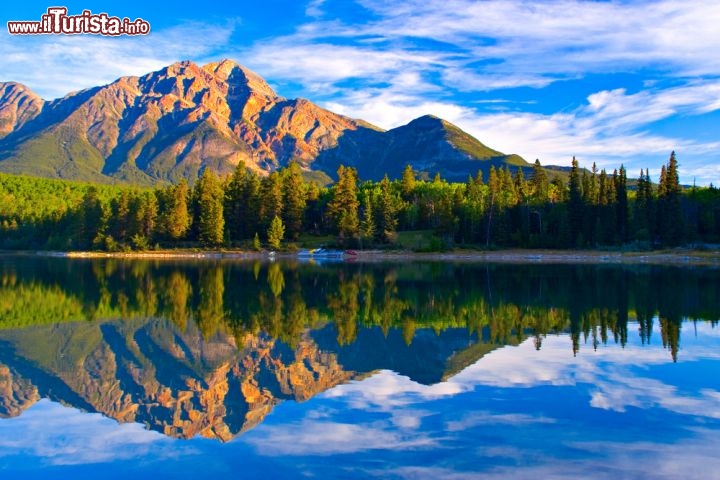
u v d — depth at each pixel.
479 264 91.50
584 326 30.39
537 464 12.34
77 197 180.50
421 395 17.48
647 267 81.31
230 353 24.23
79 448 13.62
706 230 117.38
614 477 11.77
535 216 125.94
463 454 12.89
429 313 35.97
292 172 135.62
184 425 15.18
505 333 28.47
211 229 120.75
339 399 17.25
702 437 13.86
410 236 123.69
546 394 17.39
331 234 131.62
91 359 23.19
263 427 14.84
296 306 39.50
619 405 16.30
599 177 126.06
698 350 23.81
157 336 28.23
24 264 90.44
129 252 120.50
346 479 11.74
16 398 17.84
